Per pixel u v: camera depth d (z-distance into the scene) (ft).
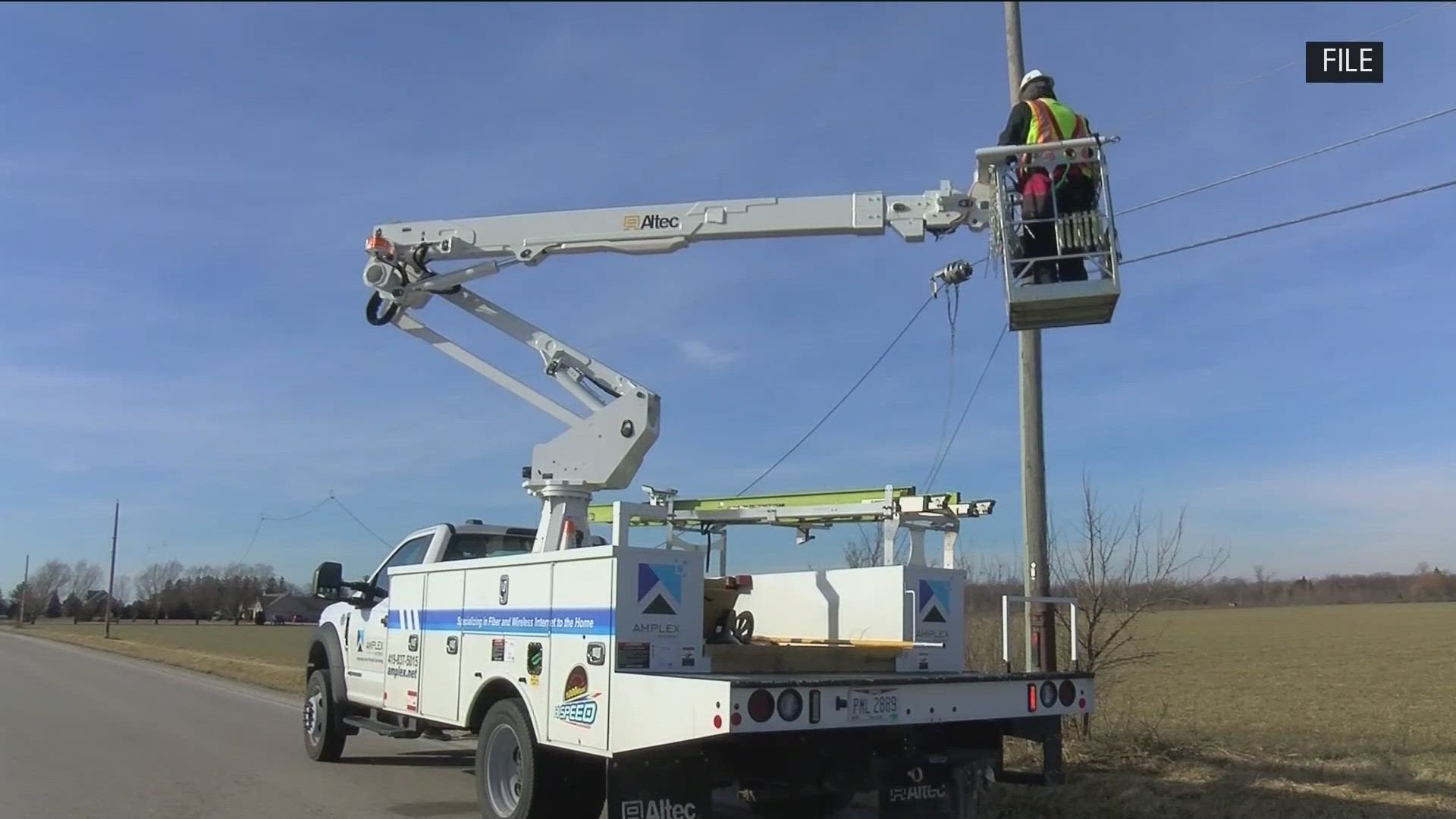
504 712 22.91
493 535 31.24
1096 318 20.40
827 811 20.92
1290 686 68.54
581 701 20.35
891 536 27.32
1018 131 20.49
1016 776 21.47
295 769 34.45
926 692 19.60
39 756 37.04
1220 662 97.14
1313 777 28.25
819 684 18.08
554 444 25.59
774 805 21.20
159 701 59.57
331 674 34.09
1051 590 34.35
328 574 31.71
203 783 31.55
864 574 25.31
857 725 18.48
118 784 31.30
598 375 25.85
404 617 28.68
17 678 77.41
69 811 27.27
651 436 24.86
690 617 20.70
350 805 28.32
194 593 375.25
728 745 19.03
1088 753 31.53
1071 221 19.66
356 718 32.40
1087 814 25.66
